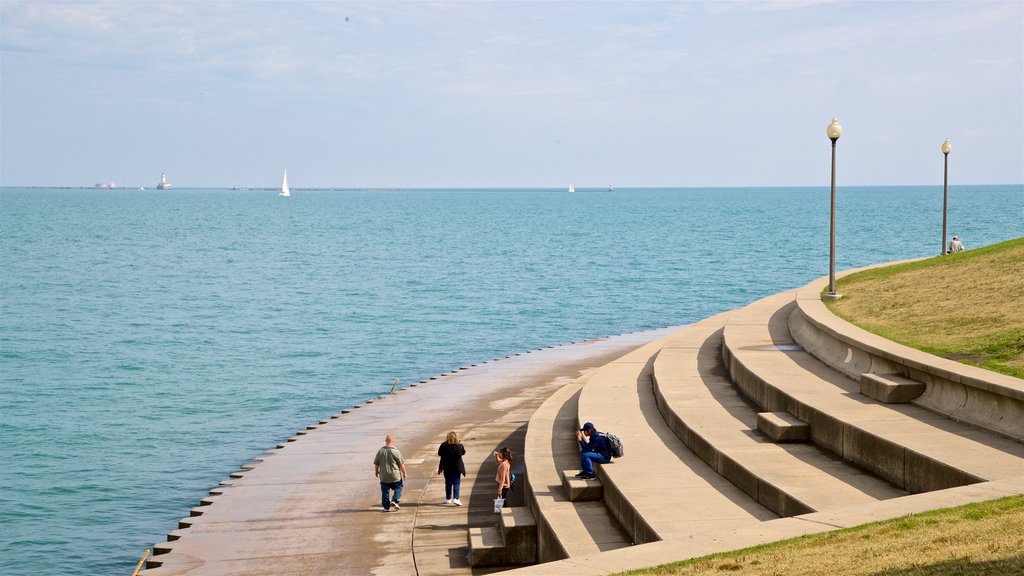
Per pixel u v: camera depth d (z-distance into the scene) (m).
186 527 17.47
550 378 32.19
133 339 45.72
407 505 18.06
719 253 92.62
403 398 29.73
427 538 16.02
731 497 13.10
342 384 35.34
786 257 87.00
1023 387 12.85
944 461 11.55
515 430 23.94
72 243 112.12
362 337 46.22
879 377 15.87
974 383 13.65
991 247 29.67
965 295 22.06
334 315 53.72
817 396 16.00
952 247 35.69
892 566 7.95
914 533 8.84
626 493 13.22
